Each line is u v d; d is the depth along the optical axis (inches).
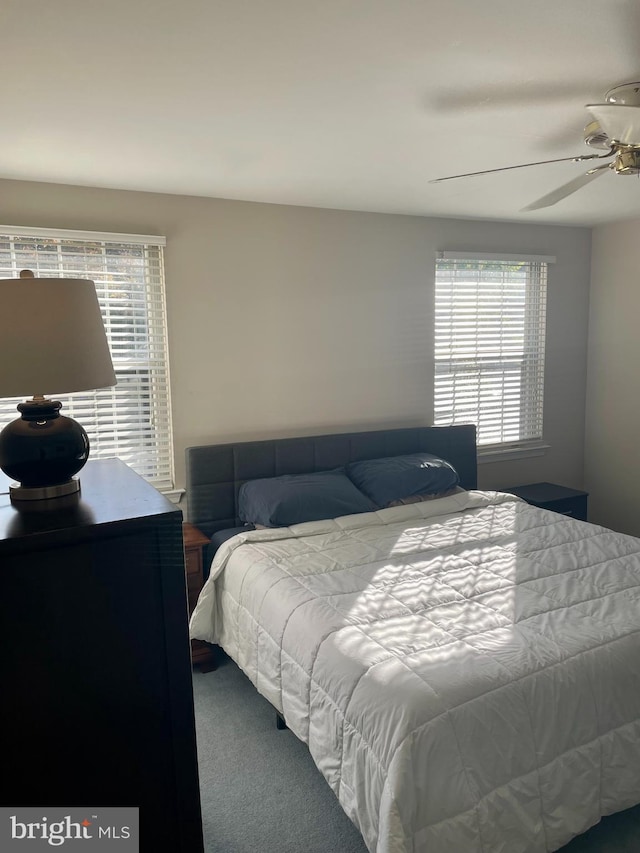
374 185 121.3
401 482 134.5
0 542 44.9
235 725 99.1
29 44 62.1
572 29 60.9
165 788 54.2
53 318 52.2
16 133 88.4
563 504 161.3
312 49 64.3
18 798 48.8
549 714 66.4
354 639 76.1
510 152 101.5
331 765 70.3
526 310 174.1
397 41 62.9
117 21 57.9
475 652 71.7
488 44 63.9
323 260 142.8
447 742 61.1
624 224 170.1
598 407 183.2
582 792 66.9
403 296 154.0
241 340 135.5
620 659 72.1
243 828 77.5
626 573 95.3
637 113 66.4
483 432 172.1
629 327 171.9
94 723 50.6
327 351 145.6
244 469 134.4
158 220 124.6
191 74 69.8
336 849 74.3
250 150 98.0
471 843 60.0
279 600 90.6
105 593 49.6
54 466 54.6
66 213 116.6
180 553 51.8
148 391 127.3
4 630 46.7
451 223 158.2
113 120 83.7
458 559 102.8
